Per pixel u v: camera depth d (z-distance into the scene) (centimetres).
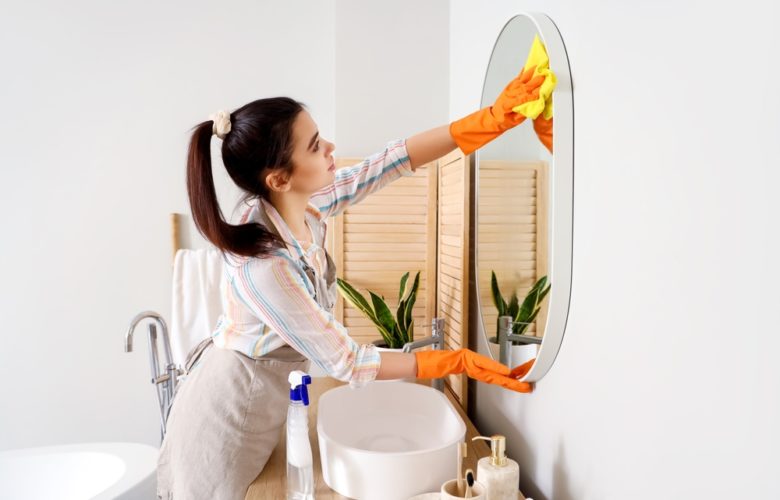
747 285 48
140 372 204
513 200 101
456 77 167
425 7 175
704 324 54
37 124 193
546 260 86
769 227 46
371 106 175
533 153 91
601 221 74
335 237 166
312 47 197
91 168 196
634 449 67
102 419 204
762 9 46
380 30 175
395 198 166
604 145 72
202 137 88
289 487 93
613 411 72
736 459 50
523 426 105
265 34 196
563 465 87
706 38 53
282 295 87
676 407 59
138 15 193
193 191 87
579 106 79
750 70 47
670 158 59
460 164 137
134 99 195
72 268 199
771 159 45
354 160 168
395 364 94
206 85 196
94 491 168
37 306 199
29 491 171
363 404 124
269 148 87
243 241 86
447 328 153
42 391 202
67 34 192
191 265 188
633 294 66
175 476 103
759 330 47
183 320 187
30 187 195
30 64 192
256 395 103
